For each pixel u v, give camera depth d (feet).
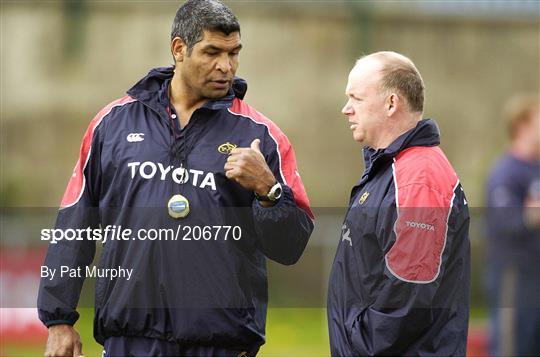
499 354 72.33
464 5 162.61
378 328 41.22
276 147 46.44
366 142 45.27
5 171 150.41
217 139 45.73
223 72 45.34
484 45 162.09
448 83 160.76
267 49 157.99
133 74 157.58
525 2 163.02
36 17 156.76
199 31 45.21
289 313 91.97
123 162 45.47
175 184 45.01
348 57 159.22
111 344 45.27
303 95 156.97
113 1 158.30
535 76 161.79
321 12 159.74
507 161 73.92
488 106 160.45
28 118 153.79
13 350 86.17
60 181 151.33
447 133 159.22
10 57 155.63
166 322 44.50
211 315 44.45
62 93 155.22
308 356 79.66
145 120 46.34
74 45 156.97
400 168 42.73
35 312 88.33
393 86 44.34
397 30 161.38
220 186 45.03
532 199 73.00
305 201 46.50
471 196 141.08
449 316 42.22
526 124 74.08
